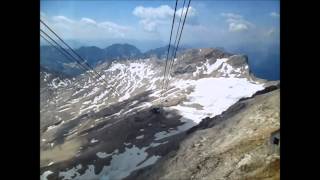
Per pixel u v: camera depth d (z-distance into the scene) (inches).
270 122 3454.7
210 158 3105.3
